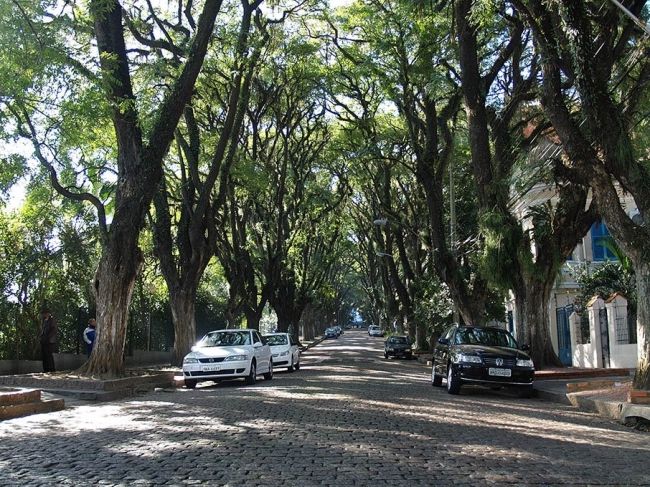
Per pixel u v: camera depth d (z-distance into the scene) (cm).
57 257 2269
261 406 1220
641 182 1199
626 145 1191
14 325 2098
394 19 2259
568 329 2447
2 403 1105
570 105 1622
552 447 840
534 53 2012
